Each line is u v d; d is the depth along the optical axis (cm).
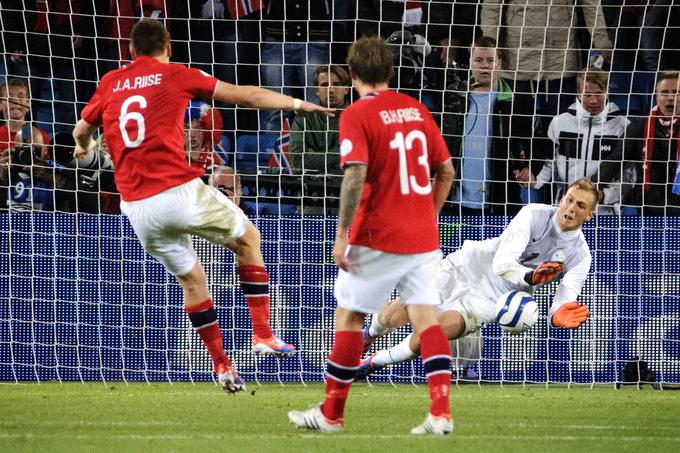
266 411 2092
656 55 3506
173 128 1909
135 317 2925
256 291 2030
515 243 2259
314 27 3534
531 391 2688
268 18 3550
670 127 3347
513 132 3381
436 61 3425
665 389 2820
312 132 3241
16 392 2517
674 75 3325
